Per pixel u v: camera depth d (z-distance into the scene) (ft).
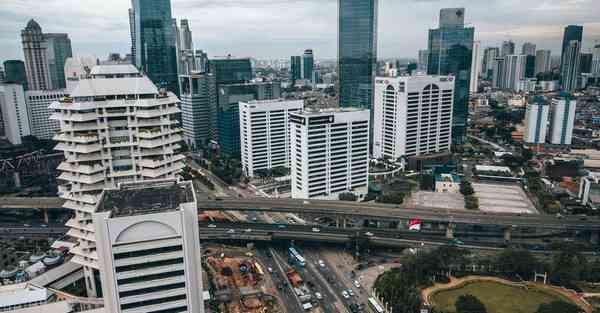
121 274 344.90
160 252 349.82
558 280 594.24
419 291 578.25
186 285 363.76
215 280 628.69
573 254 615.57
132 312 356.18
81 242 570.87
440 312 526.57
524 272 609.01
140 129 550.36
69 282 602.44
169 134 572.92
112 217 336.90
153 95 560.61
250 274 647.15
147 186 418.51
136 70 583.17
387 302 557.74
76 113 520.01
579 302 547.90
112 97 540.93
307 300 579.89
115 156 551.59
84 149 519.60
